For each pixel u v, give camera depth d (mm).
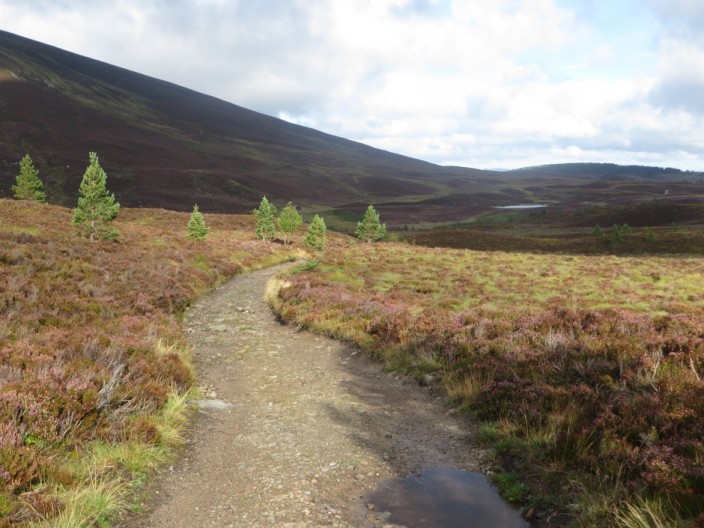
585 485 5262
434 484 6059
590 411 6867
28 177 56156
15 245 20375
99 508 4965
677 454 5254
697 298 23312
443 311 16828
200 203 171125
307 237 58219
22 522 4422
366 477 6297
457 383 9570
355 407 9234
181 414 8359
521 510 5258
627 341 9656
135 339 11352
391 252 45188
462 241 106250
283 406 9406
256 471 6426
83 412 6777
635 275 32188
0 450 5203
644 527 4133
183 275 26297
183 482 6105
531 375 8750
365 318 16375
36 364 7824
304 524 5078
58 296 13891
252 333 16859
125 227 46562
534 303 22250
